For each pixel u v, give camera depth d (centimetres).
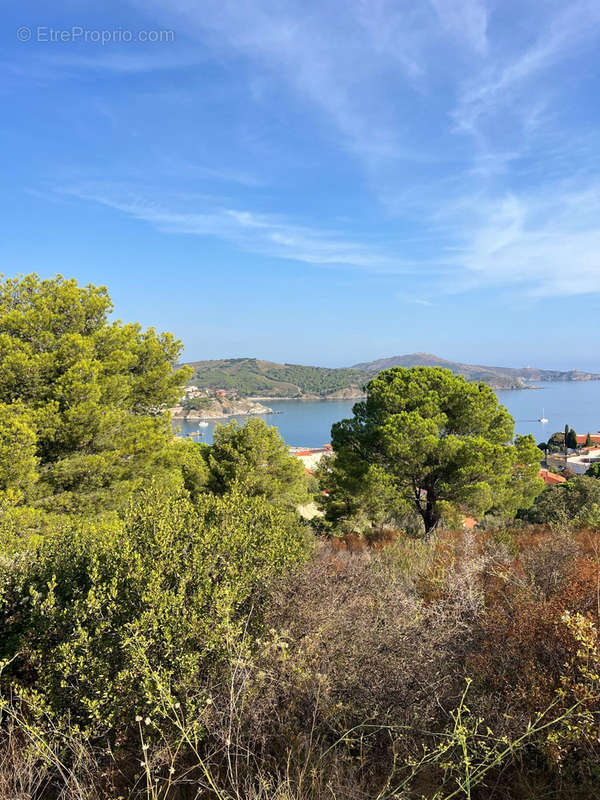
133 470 1172
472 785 188
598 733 184
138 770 223
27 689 242
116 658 246
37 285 1135
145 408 1341
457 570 429
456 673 258
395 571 486
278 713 233
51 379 1051
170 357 1372
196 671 228
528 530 906
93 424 1040
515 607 306
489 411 1347
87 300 1165
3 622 295
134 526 346
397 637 266
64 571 323
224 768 215
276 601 283
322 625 261
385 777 208
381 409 1363
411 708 229
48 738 223
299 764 203
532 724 204
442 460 1262
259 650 242
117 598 266
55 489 1038
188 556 300
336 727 231
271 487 1611
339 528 1766
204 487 1623
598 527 823
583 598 283
